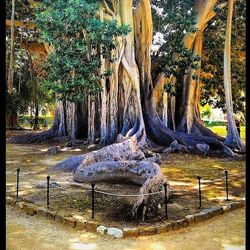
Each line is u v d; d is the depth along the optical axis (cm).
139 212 568
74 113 1945
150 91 1791
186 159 1385
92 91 1438
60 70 1265
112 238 489
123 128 1670
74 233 514
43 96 2838
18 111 2978
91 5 1327
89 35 1368
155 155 1284
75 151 1614
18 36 2217
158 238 492
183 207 627
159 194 627
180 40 1755
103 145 1659
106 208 620
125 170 814
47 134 2053
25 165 1186
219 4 1759
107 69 1573
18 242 474
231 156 1453
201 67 2059
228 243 471
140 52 1766
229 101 1617
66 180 892
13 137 2111
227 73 1619
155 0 1888
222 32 2006
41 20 1199
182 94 1862
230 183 877
